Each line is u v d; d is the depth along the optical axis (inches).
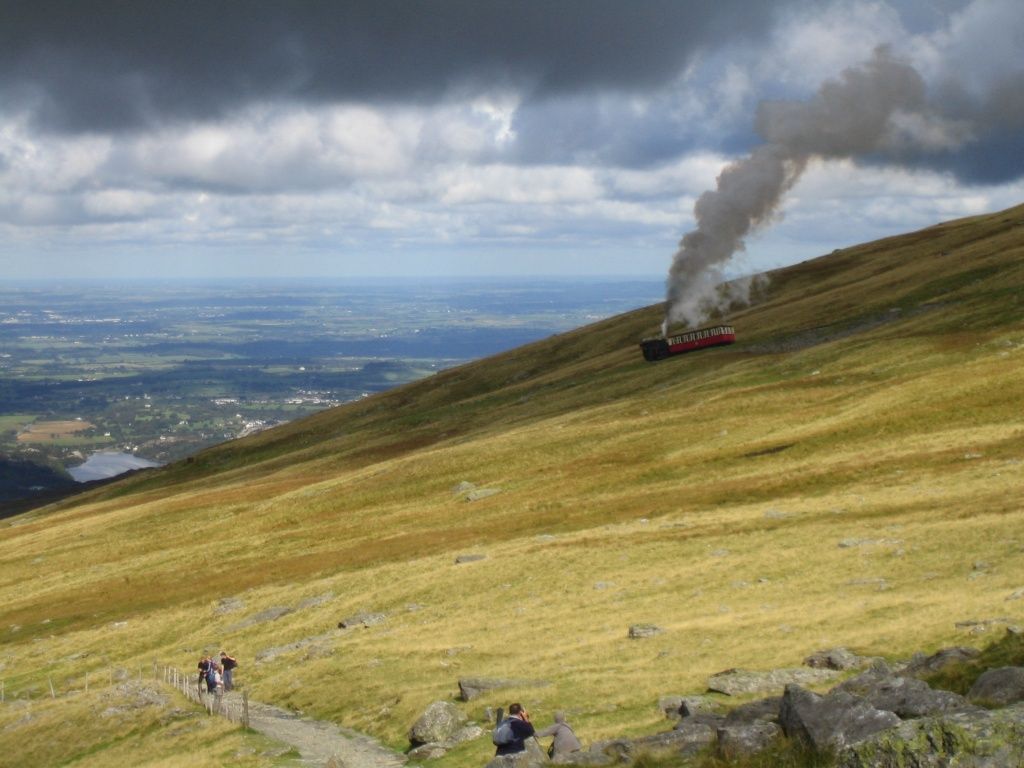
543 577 2819.9
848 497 3218.5
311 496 5177.2
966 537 2389.3
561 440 5221.5
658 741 995.3
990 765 645.9
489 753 1348.4
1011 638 982.4
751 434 4591.5
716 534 2977.4
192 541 4790.8
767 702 1004.6
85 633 3390.7
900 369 5246.1
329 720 1808.6
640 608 2319.1
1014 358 4867.1
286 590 3348.9
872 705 839.1
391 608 2827.3
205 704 2101.4
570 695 1605.6
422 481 4992.6
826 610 1974.7
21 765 1995.6
